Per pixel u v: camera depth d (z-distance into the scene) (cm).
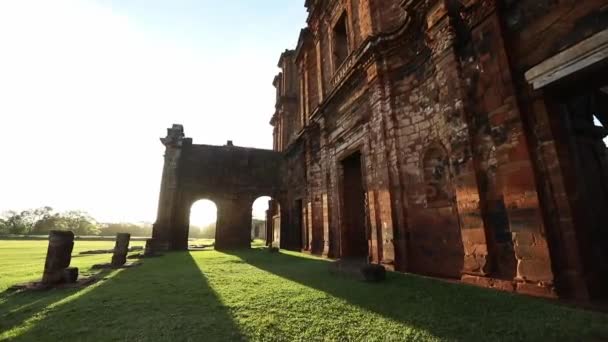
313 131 1586
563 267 426
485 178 566
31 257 1220
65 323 365
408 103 833
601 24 408
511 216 492
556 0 467
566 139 464
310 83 1750
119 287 590
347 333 318
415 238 766
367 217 970
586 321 327
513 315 359
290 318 373
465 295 465
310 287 566
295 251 1719
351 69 1050
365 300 456
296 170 1952
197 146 2228
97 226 6034
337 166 1269
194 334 321
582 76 430
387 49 897
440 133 718
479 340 292
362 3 1046
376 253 883
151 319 375
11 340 313
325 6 1486
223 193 2195
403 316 372
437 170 729
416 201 775
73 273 628
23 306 448
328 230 1293
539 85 462
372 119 945
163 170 2052
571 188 439
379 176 887
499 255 530
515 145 495
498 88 536
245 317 379
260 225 4084
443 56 674
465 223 591
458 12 662
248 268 887
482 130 576
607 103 670
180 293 527
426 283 580
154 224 1930
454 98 635
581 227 428
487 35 566
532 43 496
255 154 2334
